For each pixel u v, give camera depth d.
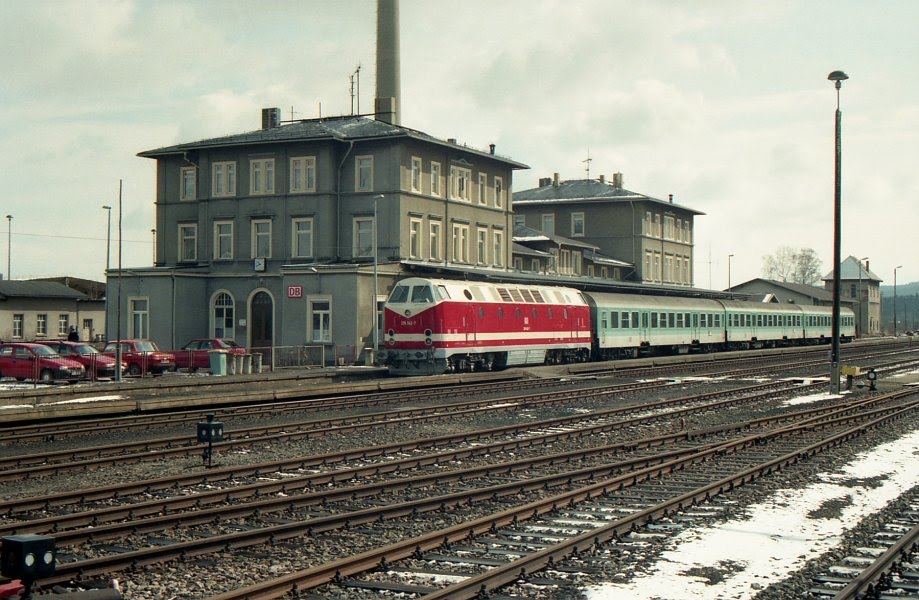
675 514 14.51
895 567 11.36
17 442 23.80
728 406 32.38
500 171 70.75
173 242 64.56
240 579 11.02
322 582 10.65
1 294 70.44
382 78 69.88
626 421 26.80
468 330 44.53
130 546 12.54
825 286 153.50
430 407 30.55
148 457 20.42
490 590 10.45
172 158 64.62
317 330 55.28
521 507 14.12
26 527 13.13
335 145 60.59
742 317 77.12
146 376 45.59
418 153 61.56
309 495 15.27
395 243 59.47
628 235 95.62
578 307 54.25
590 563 11.66
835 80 37.56
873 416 29.05
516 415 29.77
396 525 13.82
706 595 10.39
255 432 24.83
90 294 88.12
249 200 61.84
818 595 10.44
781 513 14.71
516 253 75.94
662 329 64.00
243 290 59.50
